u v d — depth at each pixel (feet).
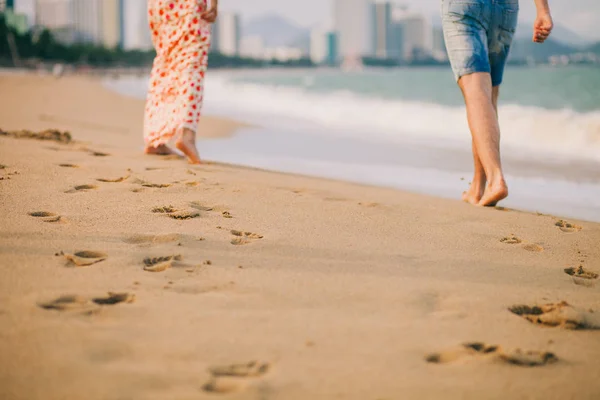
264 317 6.32
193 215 10.51
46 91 66.69
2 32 343.67
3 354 5.18
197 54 16.97
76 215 10.04
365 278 7.79
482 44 13.91
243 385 4.86
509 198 16.90
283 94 69.41
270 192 13.07
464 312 6.81
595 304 7.29
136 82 154.10
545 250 9.75
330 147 27.04
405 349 5.74
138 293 6.80
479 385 5.14
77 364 5.06
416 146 27.55
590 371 5.50
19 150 16.75
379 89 91.86
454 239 10.11
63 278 7.13
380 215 11.61
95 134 26.58
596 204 15.99
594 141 27.78
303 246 9.05
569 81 94.17
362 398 4.79
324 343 5.77
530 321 6.68
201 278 7.42
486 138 13.67
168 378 4.91
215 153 24.85
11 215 9.86
